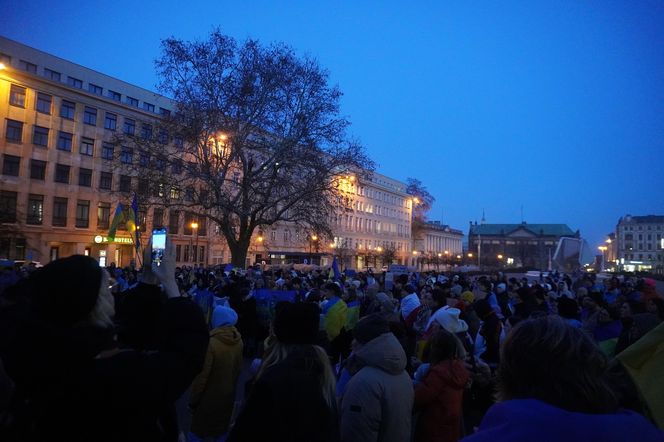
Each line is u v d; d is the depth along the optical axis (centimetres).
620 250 15950
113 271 1714
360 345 366
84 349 161
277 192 2833
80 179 4328
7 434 159
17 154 3928
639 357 282
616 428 144
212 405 462
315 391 247
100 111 4484
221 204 2681
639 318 559
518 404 153
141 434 171
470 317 821
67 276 168
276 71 2686
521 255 14138
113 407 162
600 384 155
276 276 2239
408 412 344
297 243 6556
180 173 2828
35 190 4022
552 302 1205
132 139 2723
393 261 8369
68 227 4222
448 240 13275
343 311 841
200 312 215
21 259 3869
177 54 2595
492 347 639
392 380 342
